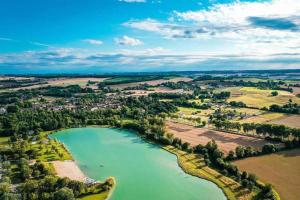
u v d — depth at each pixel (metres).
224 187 172.12
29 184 159.62
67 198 148.88
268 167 190.62
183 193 168.00
